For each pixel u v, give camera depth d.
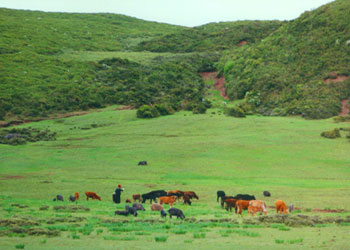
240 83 120.44
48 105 105.19
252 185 39.75
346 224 19.39
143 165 52.97
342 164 53.53
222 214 23.61
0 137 76.44
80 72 129.25
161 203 27.67
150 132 79.62
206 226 18.77
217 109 105.12
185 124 85.94
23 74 120.56
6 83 112.62
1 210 23.88
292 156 58.19
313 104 97.38
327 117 91.44
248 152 60.78
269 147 64.06
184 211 24.98
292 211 25.23
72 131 84.38
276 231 17.33
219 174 47.25
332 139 70.12
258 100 109.12
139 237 15.76
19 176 45.22
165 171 49.06
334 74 111.25
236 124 84.62
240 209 22.44
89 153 62.59
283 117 94.88
